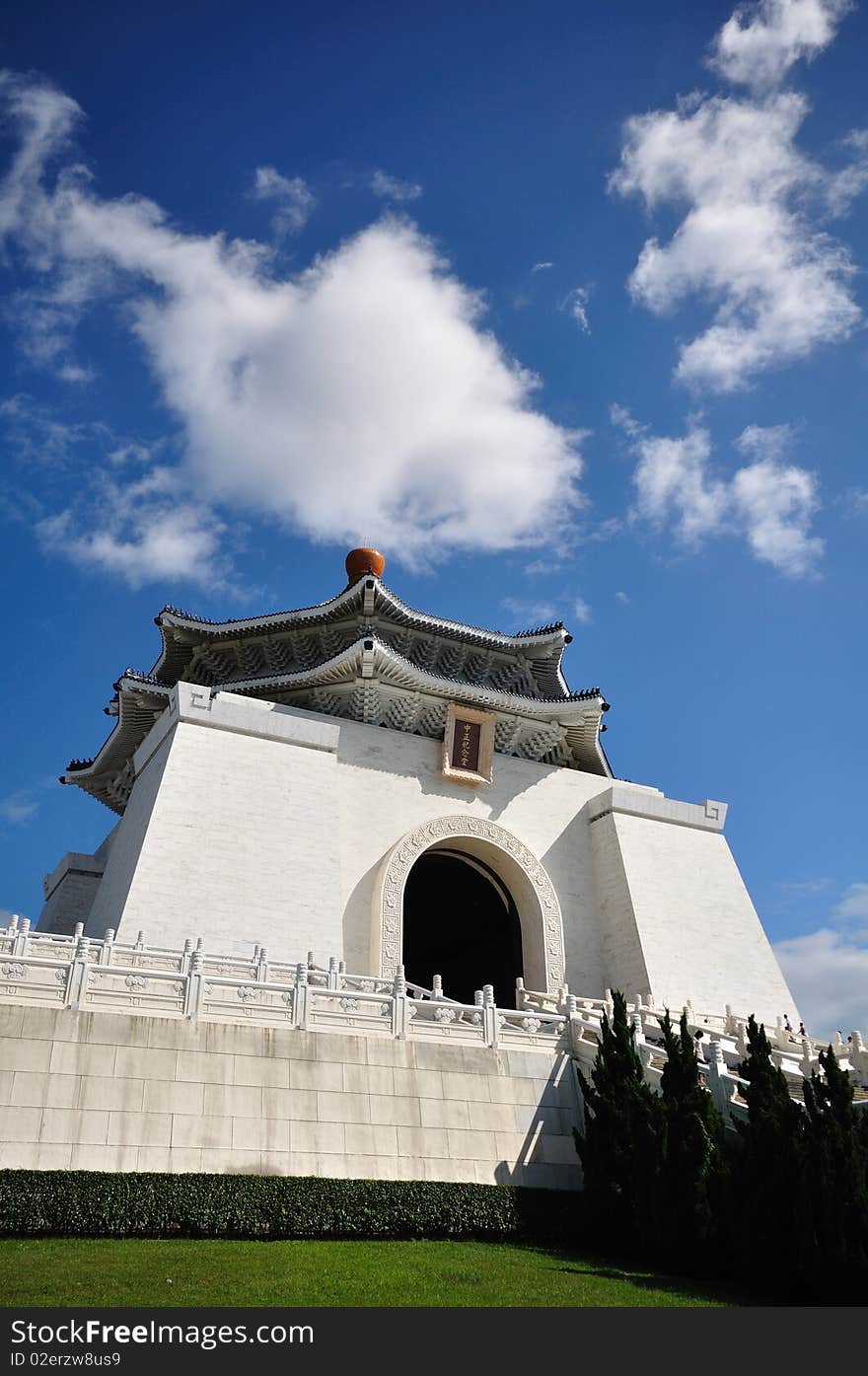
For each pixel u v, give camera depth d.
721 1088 20.69
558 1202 19.92
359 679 38.03
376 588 39.97
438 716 40.12
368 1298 13.82
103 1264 14.54
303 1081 20.14
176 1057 19.31
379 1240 18.09
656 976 37.25
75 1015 18.95
